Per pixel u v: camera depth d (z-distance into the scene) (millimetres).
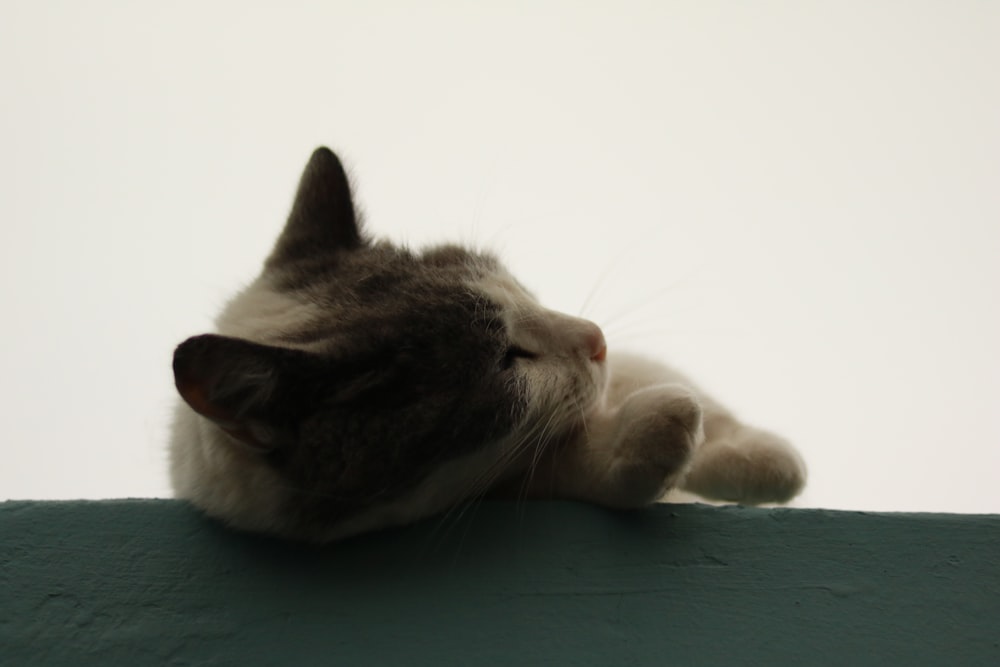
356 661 537
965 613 545
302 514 564
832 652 539
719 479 610
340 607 545
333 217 644
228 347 552
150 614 544
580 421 598
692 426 562
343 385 570
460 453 576
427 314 588
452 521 564
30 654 538
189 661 538
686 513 562
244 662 538
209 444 573
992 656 540
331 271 625
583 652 538
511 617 543
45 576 549
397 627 542
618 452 571
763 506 583
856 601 546
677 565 551
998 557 553
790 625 543
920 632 542
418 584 549
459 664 536
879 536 556
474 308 598
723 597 547
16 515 557
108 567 552
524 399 588
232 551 558
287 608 545
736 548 554
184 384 553
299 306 607
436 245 648
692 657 538
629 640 540
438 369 579
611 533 558
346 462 566
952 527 557
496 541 557
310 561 557
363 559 557
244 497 565
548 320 616
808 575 550
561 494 585
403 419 570
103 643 540
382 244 647
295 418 567
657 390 579
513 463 589
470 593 547
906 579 550
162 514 562
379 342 577
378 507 566
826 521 558
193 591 549
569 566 551
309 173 653
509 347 603
